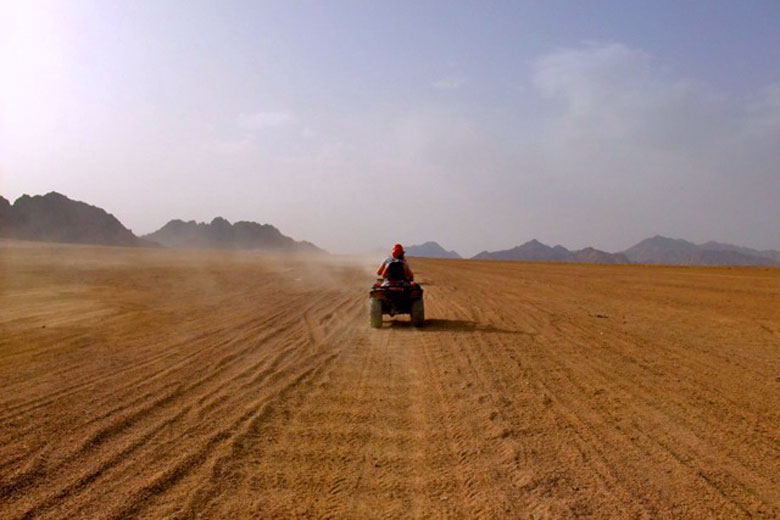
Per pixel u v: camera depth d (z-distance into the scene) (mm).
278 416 5473
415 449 4602
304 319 12758
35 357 8078
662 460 4332
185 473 4082
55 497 3688
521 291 21000
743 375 7176
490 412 5590
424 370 7535
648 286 23391
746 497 3693
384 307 11875
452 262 69500
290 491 3807
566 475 4055
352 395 6254
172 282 23234
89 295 16828
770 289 21484
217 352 8664
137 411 5574
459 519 3428
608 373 7289
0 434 4879
